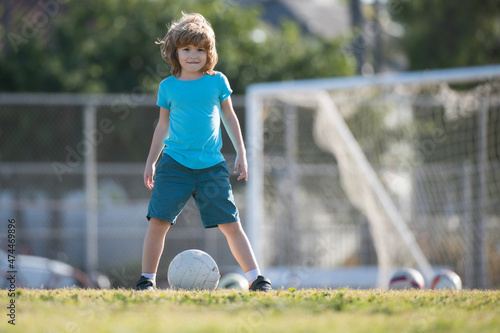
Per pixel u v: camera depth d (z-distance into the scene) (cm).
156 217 1352
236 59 5206
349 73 5656
